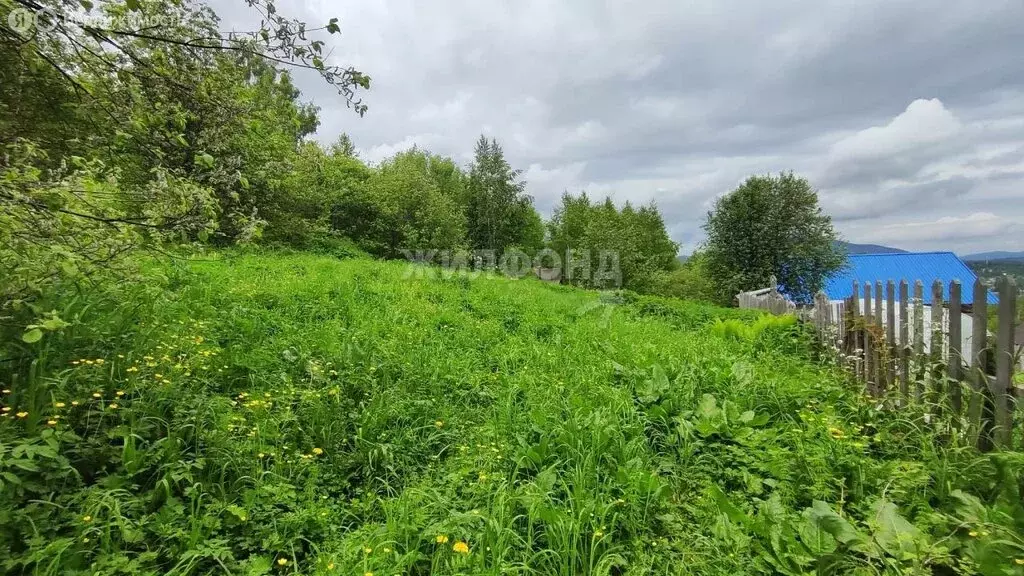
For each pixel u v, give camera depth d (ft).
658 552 7.91
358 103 10.37
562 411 12.67
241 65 10.93
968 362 10.75
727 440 11.37
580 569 7.58
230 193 11.66
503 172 117.70
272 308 20.07
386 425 11.66
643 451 10.66
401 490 9.47
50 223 8.34
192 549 7.02
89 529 6.79
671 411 12.68
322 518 8.20
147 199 9.98
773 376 15.08
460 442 11.41
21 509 6.97
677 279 99.25
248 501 8.25
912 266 110.11
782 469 9.59
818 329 20.85
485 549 7.45
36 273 9.30
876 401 13.10
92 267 9.70
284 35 9.57
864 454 10.18
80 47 9.59
